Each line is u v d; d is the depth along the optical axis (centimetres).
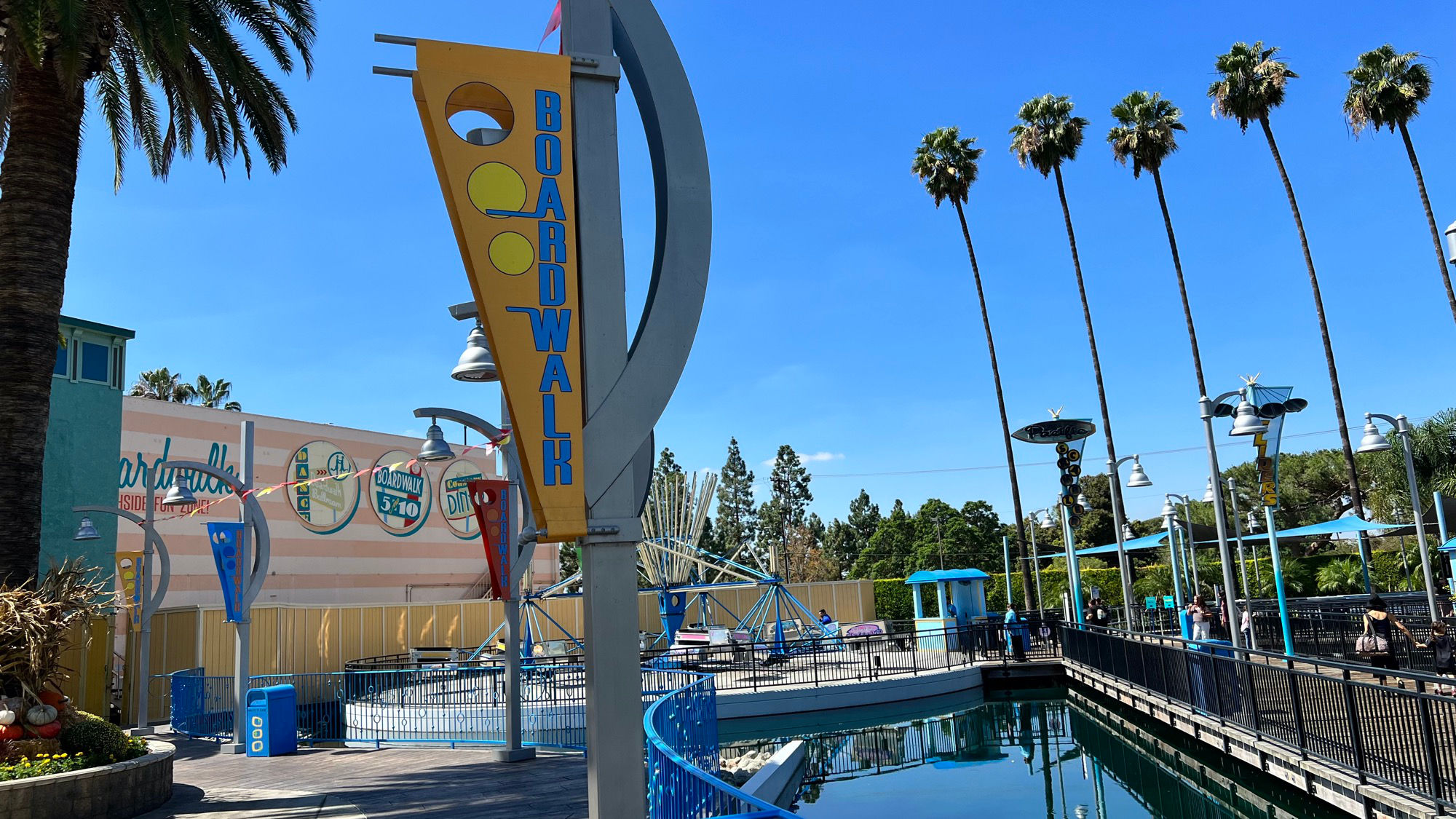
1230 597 1730
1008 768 1633
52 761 1030
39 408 1252
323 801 1108
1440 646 1507
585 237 575
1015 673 2712
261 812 1048
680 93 612
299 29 1598
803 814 1327
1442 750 832
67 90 1209
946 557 7419
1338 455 5841
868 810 1342
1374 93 3569
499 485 1416
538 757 1423
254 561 1783
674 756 586
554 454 546
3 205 1269
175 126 1634
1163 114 4009
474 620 3447
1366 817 957
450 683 1900
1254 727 1266
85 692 2134
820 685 2281
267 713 1565
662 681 1900
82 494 2534
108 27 1343
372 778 1272
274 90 1631
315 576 3472
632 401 565
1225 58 3781
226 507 3178
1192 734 1553
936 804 1359
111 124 1666
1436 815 829
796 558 8225
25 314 1246
